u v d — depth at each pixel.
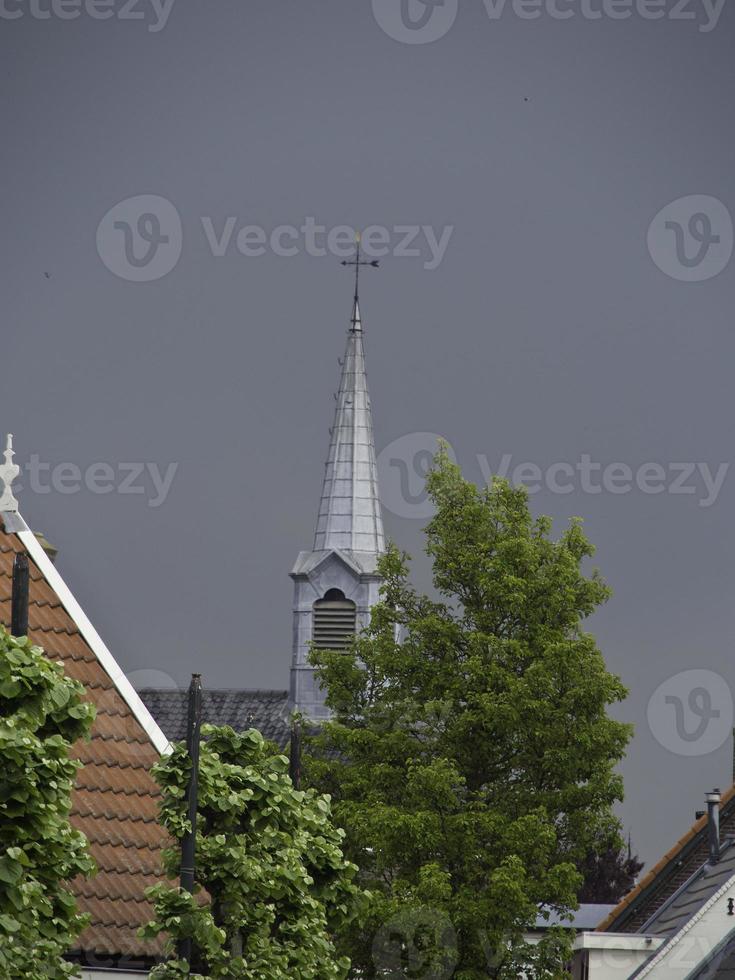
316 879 99.81
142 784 113.19
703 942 153.50
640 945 163.88
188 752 93.62
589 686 163.62
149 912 106.56
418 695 168.50
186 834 92.19
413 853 159.88
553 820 164.00
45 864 78.06
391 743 166.25
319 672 175.25
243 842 95.31
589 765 164.38
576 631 168.00
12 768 76.69
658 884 191.00
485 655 167.00
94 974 104.62
